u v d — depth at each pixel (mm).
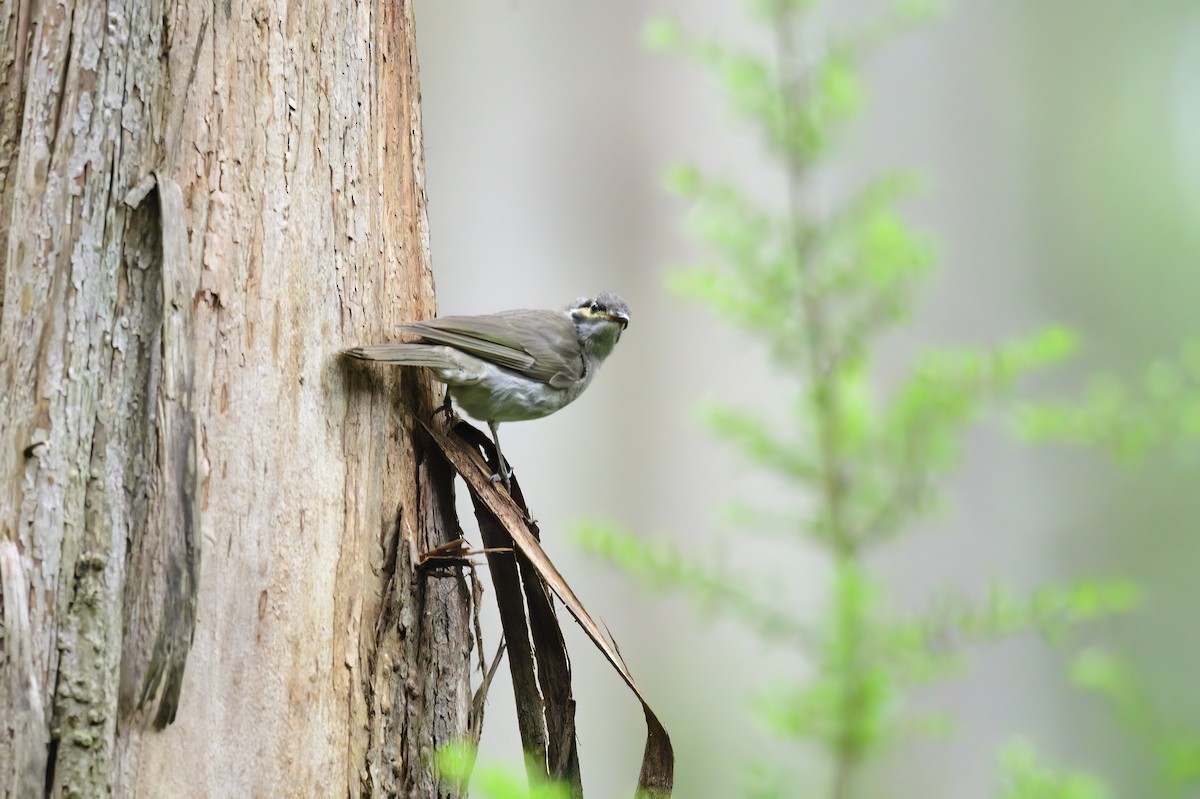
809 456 9742
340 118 8094
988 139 24219
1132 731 8828
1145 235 26438
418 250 8852
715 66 10602
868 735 8391
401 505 8203
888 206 10047
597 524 9797
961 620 8461
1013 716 20703
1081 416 8891
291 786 7250
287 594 7348
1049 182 25688
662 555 9297
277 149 7629
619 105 22109
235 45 7488
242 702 7074
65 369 6656
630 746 20812
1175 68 26844
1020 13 25125
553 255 22125
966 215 24297
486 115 22219
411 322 8648
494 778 6617
